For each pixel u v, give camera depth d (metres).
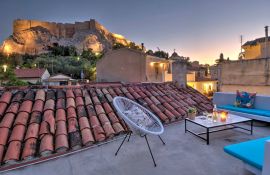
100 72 17.75
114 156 3.18
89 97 4.82
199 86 25.84
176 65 7.78
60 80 26.33
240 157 2.27
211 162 2.93
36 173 2.68
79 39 82.31
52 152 3.13
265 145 1.91
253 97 5.43
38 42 78.81
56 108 4.08
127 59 16.23
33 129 3.32
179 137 4.05
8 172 2.70
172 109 5.49
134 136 4.06
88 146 3.49
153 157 3.10
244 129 4.39
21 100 4.05
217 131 4.19
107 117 4.26
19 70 28.94
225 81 13.09
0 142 2.93
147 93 6.09
